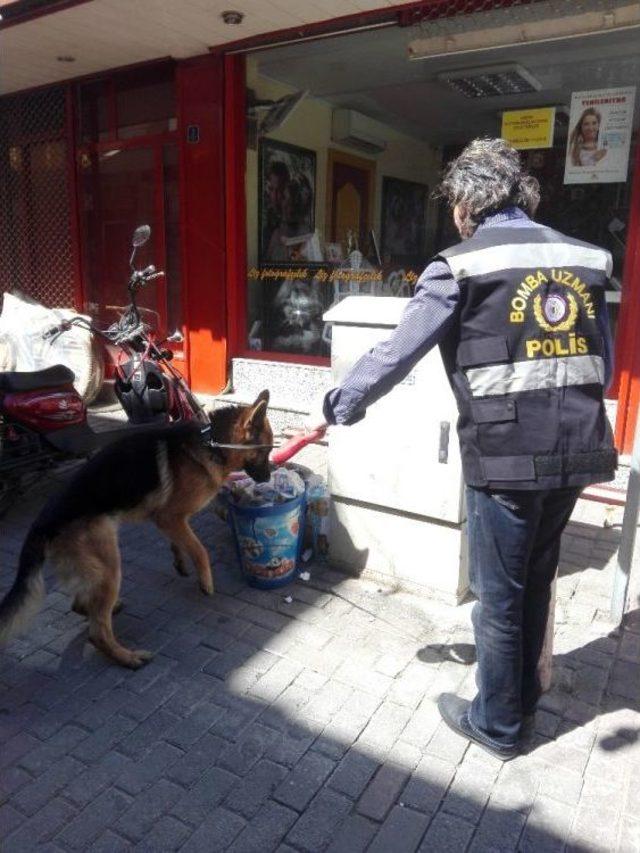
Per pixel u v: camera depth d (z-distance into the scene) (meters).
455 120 5.59
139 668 2.93
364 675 2.88
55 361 7.02
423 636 3.14
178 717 2.63
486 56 5.11
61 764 2.40
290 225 6.43
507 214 2.15
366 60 5.68
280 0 4.87
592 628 3.22
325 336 6.41
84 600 2.87
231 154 6.25
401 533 3.42
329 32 5.35
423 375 3.11
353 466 3.45
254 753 2.45
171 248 7.14
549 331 2.00
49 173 7.91
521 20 4.72
